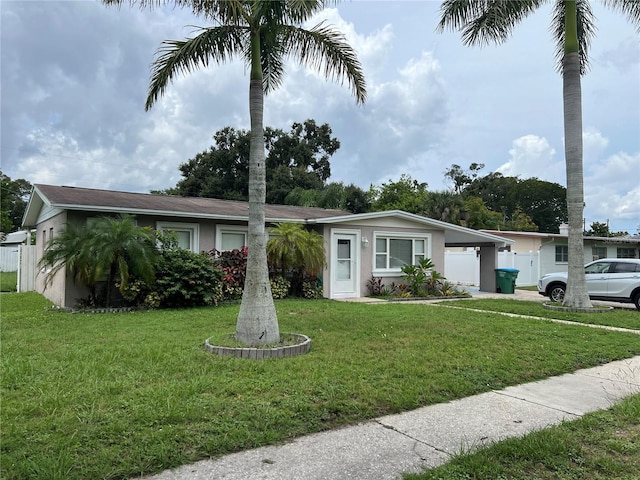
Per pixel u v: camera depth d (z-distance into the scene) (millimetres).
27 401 4402
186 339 7516
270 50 8789
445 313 11383
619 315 11656
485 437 4004
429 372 5805
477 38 13570
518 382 5719
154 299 11367
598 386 5625
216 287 12188
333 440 3877
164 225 13203
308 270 14180
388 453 3652
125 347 6781
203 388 4898
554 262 26922
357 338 7930
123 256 11195
